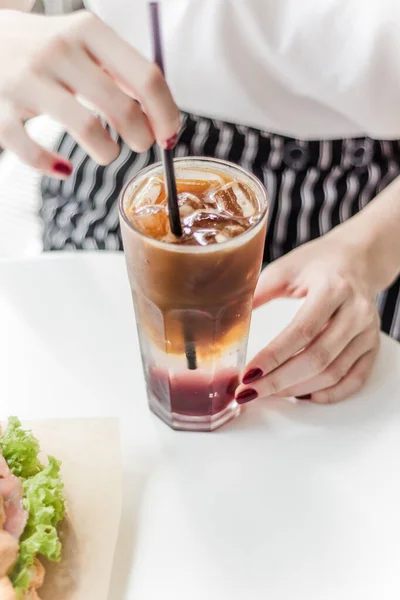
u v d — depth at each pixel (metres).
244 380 0.55
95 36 0.48
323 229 0.75
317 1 0.68
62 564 0.47
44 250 0.81
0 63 0.50
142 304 0.52
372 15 0.68
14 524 0.47
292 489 0.52
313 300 0.57
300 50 0.70
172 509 0.51
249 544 0.49
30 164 0.52
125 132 0.48
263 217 0.49
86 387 0.57
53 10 0.98
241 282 0.50
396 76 0.70
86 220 0.78
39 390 0.57
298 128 0.75
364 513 0.51
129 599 0.47
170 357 0.53
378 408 0.56
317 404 0.57
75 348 0.60
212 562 0.48
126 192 0.51
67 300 0.63
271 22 0.70
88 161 0.79
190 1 0.70
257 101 0.74
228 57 0.72
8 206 0.89
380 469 0.53
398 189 0.68
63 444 0.53
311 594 0.47
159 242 0.48
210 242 0.49
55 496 0.48
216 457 0.54
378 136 0.75
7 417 0.55
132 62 0.47
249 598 0.47
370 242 0.63
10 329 0.61
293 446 0.54
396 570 0.48
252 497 0.51
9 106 0.50
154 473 0.53
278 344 0.55
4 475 0.49
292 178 0.76
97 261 0.66
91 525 0.49
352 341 0.57
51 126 0.95
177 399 0.54
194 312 0.50
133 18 0.74
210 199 0.52
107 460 0.52
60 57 0.48
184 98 0.76
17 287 0.64
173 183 0.47
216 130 0.77
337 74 0.71
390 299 0.76
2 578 0.44
